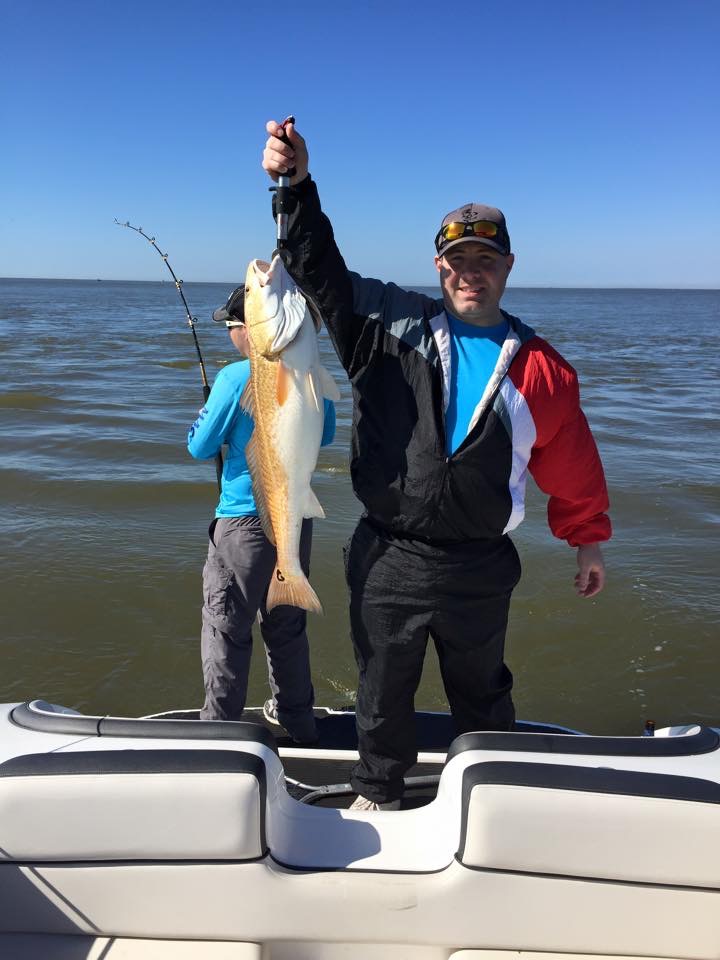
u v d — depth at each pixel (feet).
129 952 6.20
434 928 6.30
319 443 8.48
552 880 6.11
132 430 43.14
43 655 18.62
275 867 6.36
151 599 21.45
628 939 6.17
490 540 8.00
